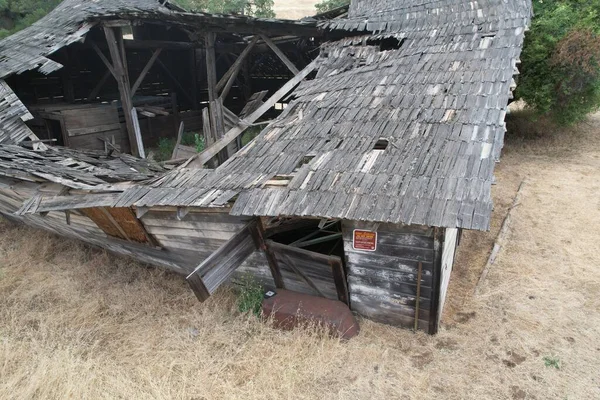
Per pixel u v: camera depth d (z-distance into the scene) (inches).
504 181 444.1
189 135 613.3
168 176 245.0
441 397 190.1
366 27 378.9
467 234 344.5
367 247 214.5
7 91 384.2
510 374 201.2
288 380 195.8
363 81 304.8
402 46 344.5
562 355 212.4
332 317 225.3
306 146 243.6
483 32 322.0
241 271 263.9
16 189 296.0
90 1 516.7
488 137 213.2
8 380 203.8
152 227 257.8
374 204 183.2
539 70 498.9
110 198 233.0
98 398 190.7
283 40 516.7
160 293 279.4
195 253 261.6
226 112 422.6
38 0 758.5
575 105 512.1
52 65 396.8
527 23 313.6
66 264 330.3
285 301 241.3
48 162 291.3
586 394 188.9
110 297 278.8
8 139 339.6
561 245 317.7
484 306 252.5
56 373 202.2
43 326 246.5
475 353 215.0
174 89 709.9
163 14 360.8
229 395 191.0
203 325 241.8
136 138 476.4
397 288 219.6
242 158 249.6
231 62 708.7
